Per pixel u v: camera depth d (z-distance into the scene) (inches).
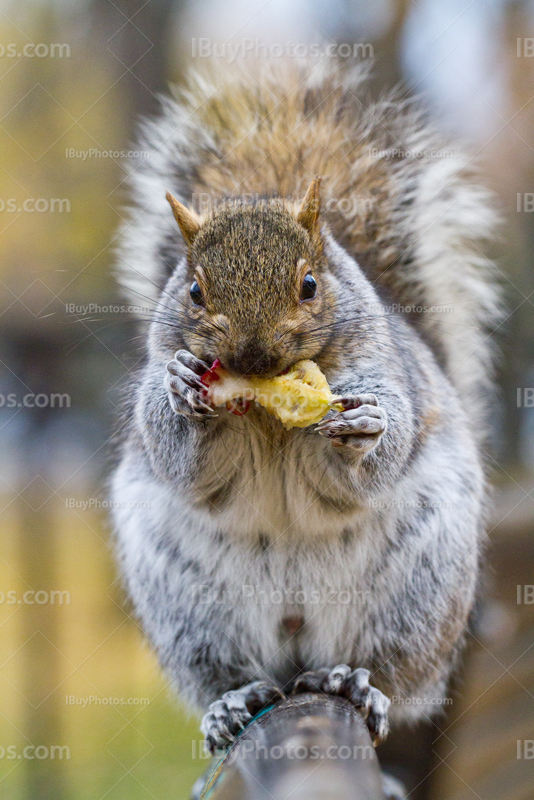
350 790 44.3
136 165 53.1
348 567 49.8
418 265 52.7
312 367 48.3
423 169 53.1
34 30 61.1
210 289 48.1
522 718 51.3
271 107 53.4
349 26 56.7
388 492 49.5
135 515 50.9
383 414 48.1
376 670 50.1
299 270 48.3
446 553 50.3
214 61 54.0
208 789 45.9
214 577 50.0
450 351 52.7
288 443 49.0
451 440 51.2
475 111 62.3
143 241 52.5
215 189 52.6
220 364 48.0
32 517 59.6
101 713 56.4
